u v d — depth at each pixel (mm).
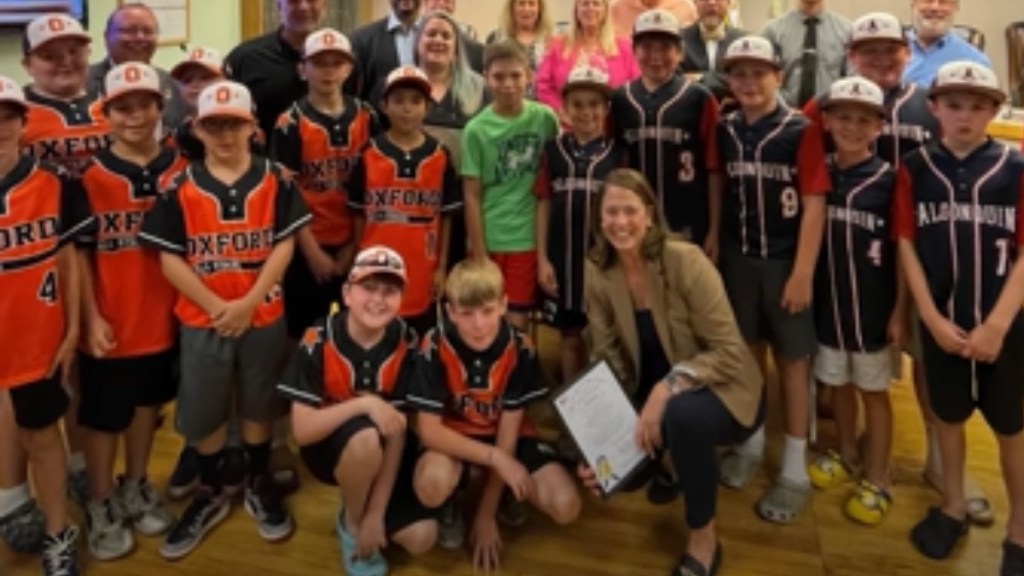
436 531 2158
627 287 2191
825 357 2406
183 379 2189
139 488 2291
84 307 2119
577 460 2504
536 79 3342
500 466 2088
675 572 2127
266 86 2762
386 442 2047
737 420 2088
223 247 2129
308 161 2547
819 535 2303
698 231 2633
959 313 2070
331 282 2619
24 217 1904
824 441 2766
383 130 2730
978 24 5254
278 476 2488
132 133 2109
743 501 2461
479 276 2061
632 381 2293
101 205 2104
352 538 2123
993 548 2240
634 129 2607
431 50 2807
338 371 2105
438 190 2586
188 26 4312
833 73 3180
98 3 3650
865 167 2271
